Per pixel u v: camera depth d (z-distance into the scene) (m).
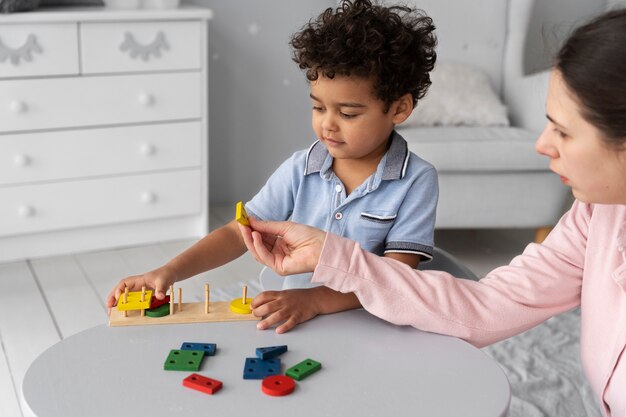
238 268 2.32
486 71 2.76
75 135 2.34
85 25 2.27
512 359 1.83
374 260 0.90
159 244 2.55
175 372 0.78
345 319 0.92
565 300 0.93
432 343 0.87
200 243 1.07
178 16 2.37
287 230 0.92
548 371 1.78
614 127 0.71
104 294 2.14
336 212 1.13
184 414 0.71
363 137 1.04
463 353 0.85
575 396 1.68
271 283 1.25
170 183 2.52
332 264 0.89
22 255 2.38
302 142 3.10
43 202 2.35
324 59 1.00
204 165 2.56
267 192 1.20
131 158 2.44
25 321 1.96
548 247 0.94
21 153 2.28
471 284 0.92
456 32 2.71
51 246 2.41
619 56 0.70
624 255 0.85
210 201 3.01
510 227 2.37
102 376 0.77
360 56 1.00
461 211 2.32
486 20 2.73
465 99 2.55
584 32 0.73
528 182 2.33
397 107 1.10
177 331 0.88
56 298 2.10
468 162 2.24
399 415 0.72
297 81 3.01
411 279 0.90
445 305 0.89
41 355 0.81
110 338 0.85
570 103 0.73
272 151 3.06
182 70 2.44
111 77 2.34
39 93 2.26
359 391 0.76
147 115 2.43
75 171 2.37
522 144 2.27
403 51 1.06
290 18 2.93
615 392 0.87
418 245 1.10
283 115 3.03
